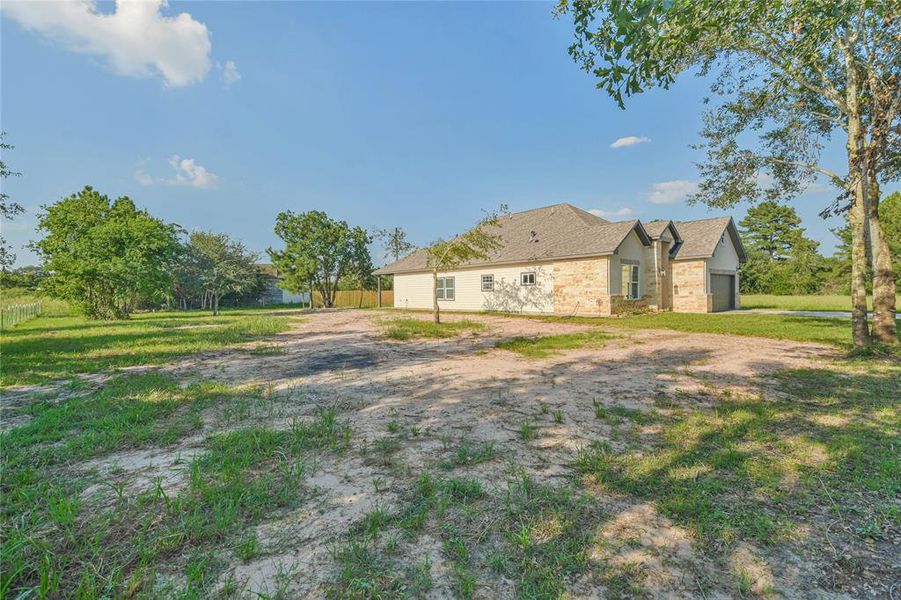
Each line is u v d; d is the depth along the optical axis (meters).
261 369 7.37
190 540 2.21
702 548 2.17
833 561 2.07
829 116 9.30
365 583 1.86
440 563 2.04
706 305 19.66
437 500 2.64
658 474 3.04
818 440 3.71
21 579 1.90
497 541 2.22
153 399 5.16
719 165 10.72
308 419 4.41
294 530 2.33
